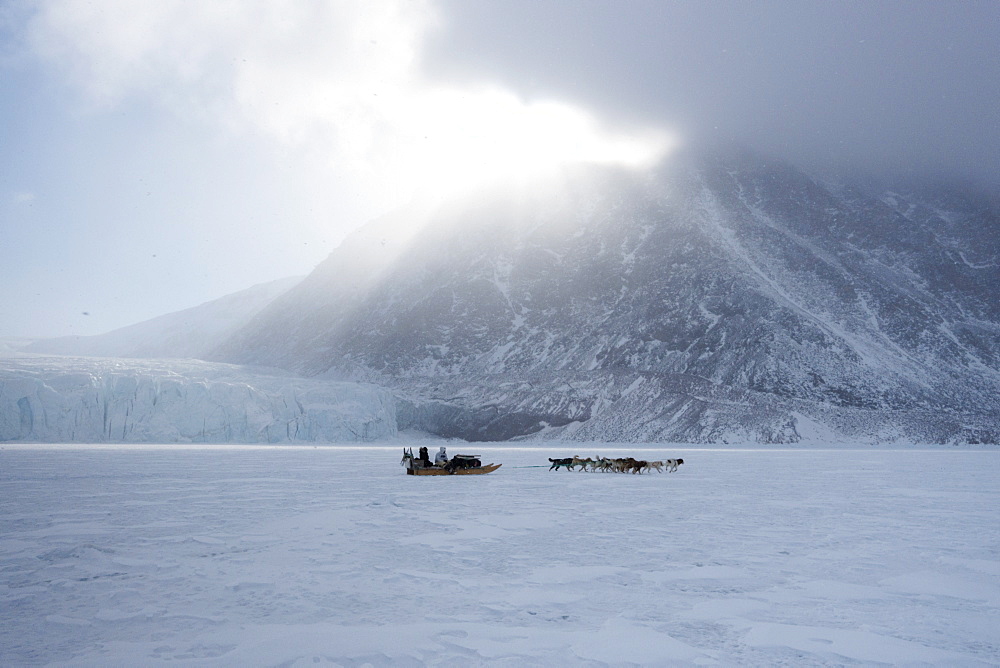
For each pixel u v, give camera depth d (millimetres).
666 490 26469
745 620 8008
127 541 13086
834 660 6598
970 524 16469
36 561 11188
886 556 12133
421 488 26328
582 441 103688
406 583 9820
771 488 27500
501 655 6645
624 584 9867
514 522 16328
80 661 6336
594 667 6336
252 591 9266
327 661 6410
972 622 7977
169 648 6754
